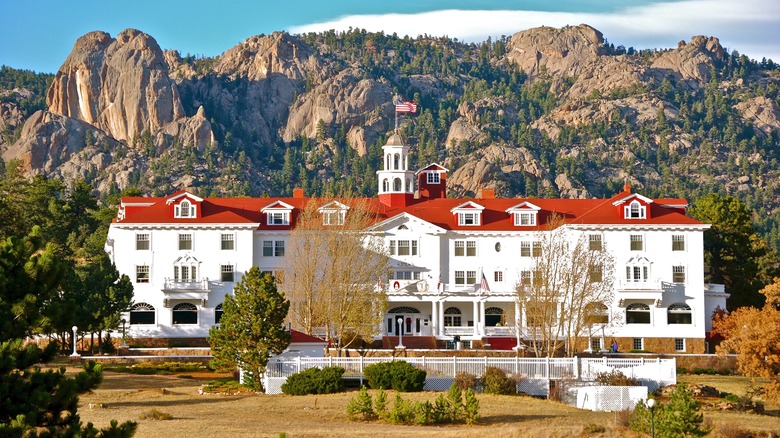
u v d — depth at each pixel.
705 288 177.12
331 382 109.31
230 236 172.75
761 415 111.00
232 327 112.69
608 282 160.88
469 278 177.62
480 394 112.50
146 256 171.00
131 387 114.75
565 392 112.50
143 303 170.00
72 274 153.12
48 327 68.81
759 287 198.88
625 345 170.25
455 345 162.25
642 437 87.25
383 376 110.44
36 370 65.44
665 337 170.75
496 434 87.06
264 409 99.25
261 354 112.00
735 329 136.62
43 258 69.31
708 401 118.00
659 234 172.75
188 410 98.19
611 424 92.00
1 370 63.69
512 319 171.00
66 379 64.94
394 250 177.25
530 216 179.62
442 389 114.25
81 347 156.75
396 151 190.00
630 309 171.50
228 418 93.75
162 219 171.88
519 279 177.12
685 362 154.88
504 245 178.12
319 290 150.62
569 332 145.88
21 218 183.75
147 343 167.88
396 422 93.94
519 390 116.31
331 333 152.25
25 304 67.12
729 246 198.75
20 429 59.91
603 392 107.56
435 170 194.50
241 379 116.50
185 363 137.88
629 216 174.12
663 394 119.44
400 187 186.88
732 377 144.88
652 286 171.00
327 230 160.88
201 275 171.62
